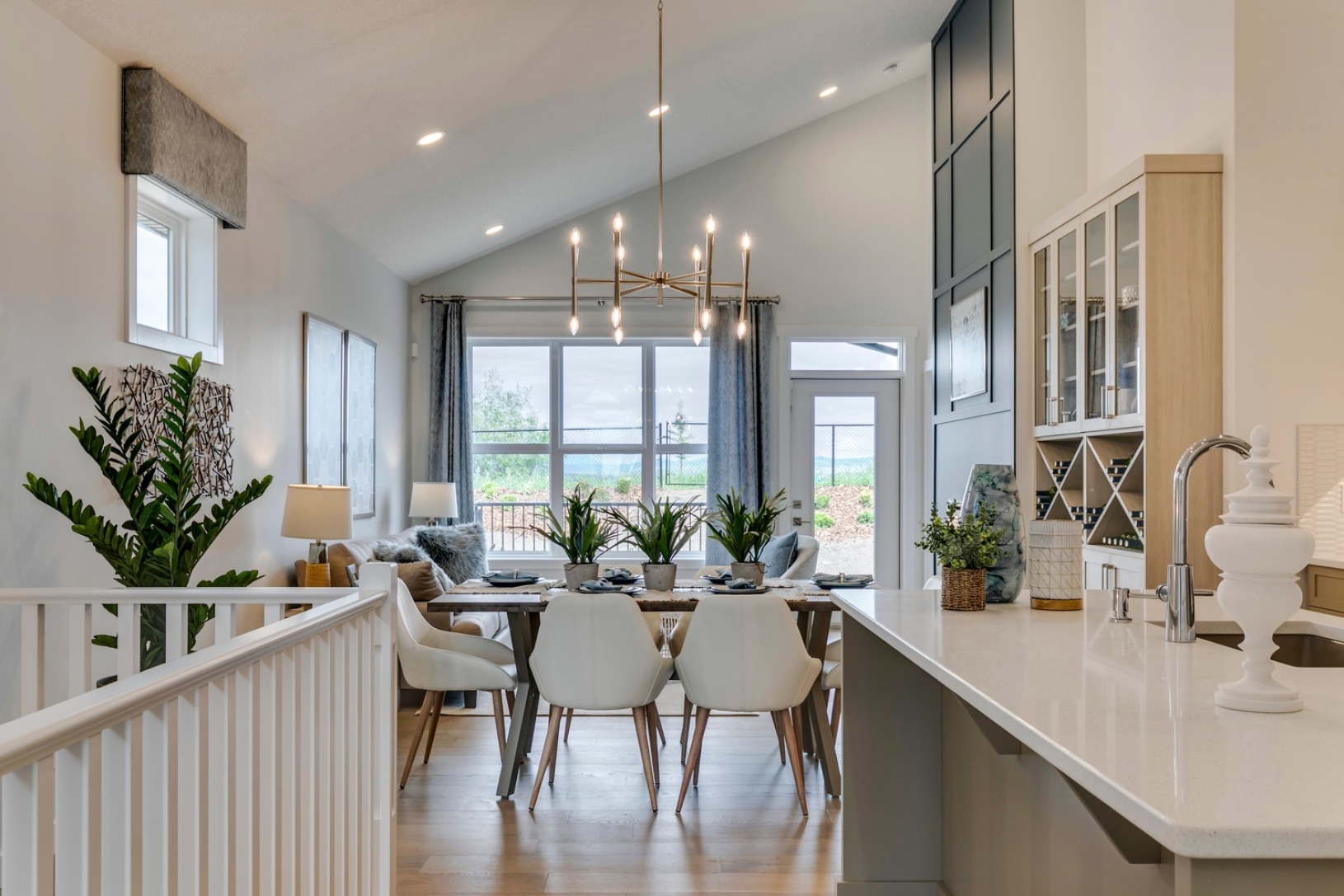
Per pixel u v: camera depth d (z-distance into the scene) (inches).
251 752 57.9
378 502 261.4
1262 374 141.2
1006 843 87.0
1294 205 141.5
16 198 111.9
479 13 155.1
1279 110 141.7
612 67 197.2
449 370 288.5
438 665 144.6
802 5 203.8
